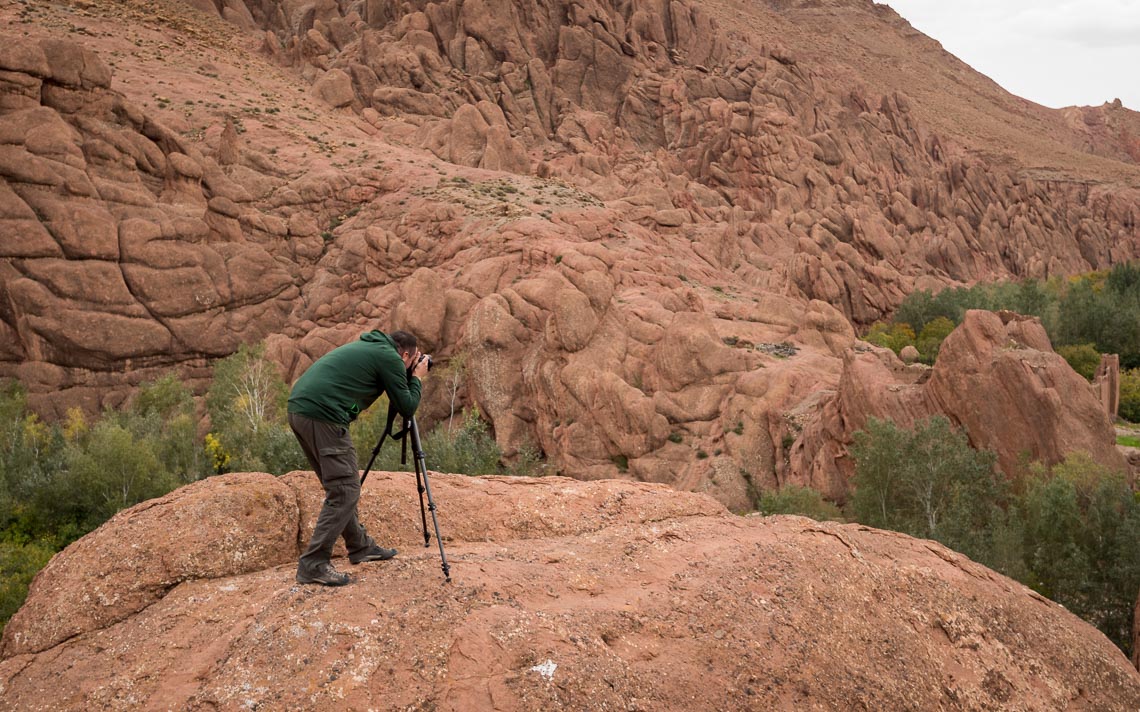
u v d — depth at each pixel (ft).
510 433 189.37
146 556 18.61
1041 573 94.43
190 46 381.40
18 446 152.15
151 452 141.59
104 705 15.07
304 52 407.64
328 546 17.28
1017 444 116.78
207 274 220.64
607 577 19.33
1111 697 21.80
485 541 21.77
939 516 108.99
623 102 442.09
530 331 197.06
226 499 19.99
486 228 246.88
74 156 203.92
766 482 153.99
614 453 168.45
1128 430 177.88
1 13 347.56
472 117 345.72
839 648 18.78
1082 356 226.58
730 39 548.31
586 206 293.84
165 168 226.99
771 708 16.87
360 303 232.12
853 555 21.75
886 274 327.26
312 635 15.43
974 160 478.18
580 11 447.83
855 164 434.30
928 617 20.99
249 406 181.47
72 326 195.21
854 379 136.56
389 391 17.88
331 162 297.12
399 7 439.22
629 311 193.77
